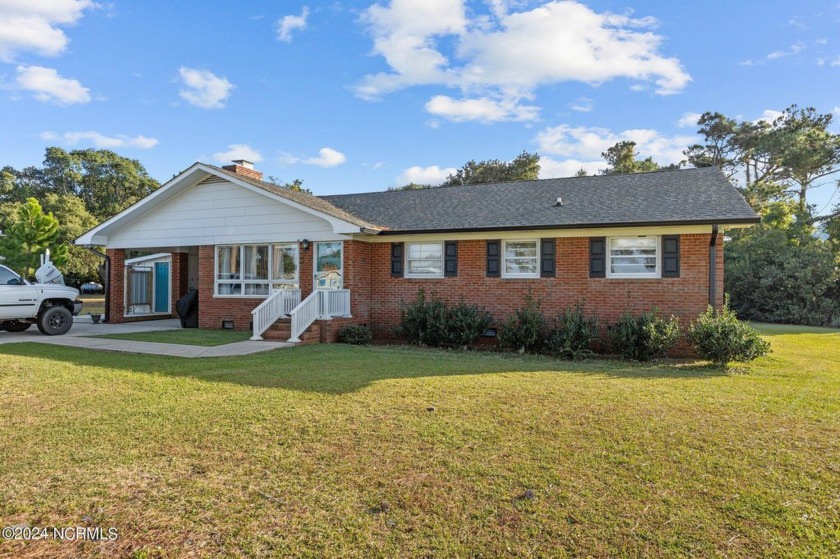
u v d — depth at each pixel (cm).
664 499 364
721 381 820
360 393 663
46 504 349
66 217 3912
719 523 330
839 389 757
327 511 344
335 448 459
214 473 403
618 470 414
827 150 3519
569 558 292
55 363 868
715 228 1134
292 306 1391
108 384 709
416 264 1435
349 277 1400
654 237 1210
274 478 395
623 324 1128
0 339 1236
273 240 1497
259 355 997
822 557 292
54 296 1357
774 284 2491
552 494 371
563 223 1213
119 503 352
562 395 674
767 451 462
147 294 2120
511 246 1339
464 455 445
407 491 374
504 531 321
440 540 310
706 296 1166
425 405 607
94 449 452
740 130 4088
